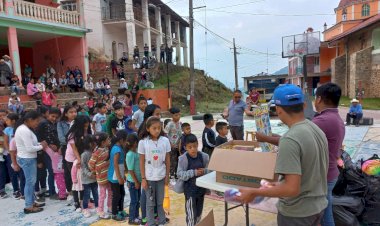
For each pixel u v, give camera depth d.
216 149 3.08
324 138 2.17
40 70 20.66
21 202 5.53
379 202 3.73
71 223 4.52
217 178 3.05
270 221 4.11
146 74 21.69
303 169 2.03
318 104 3.04
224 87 30.78
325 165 2.15
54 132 5.48
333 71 27.94
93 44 26.06
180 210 4.73
